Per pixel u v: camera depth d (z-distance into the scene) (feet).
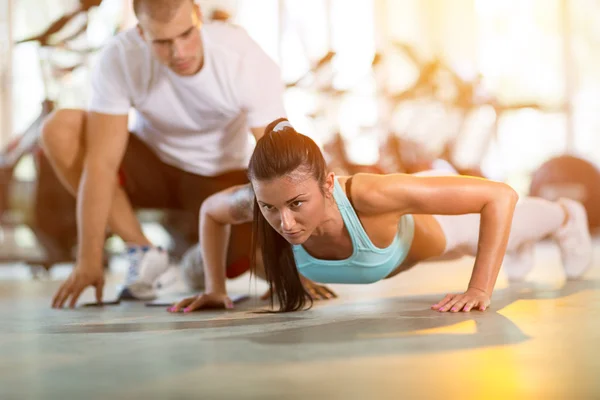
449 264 14.51
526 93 24.71
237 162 9.83
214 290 7.47
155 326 6.05
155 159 10.00
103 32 17.28
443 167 19.31
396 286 9.66
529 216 8.73
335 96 20.43
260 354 4.43
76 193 9.25
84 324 6.43
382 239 6.81
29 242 18.67
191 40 8.05
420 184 6.36
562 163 19.67
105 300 9.11
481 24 24.20
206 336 5.30
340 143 19.57
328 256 6.99
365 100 21.63
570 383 3.55
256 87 8.70
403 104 20.86
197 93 8.83
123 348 4.88
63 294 8.34
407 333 5.10
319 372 3.86
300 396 3.37
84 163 8.80
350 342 4.78
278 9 22.77
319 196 5.96
